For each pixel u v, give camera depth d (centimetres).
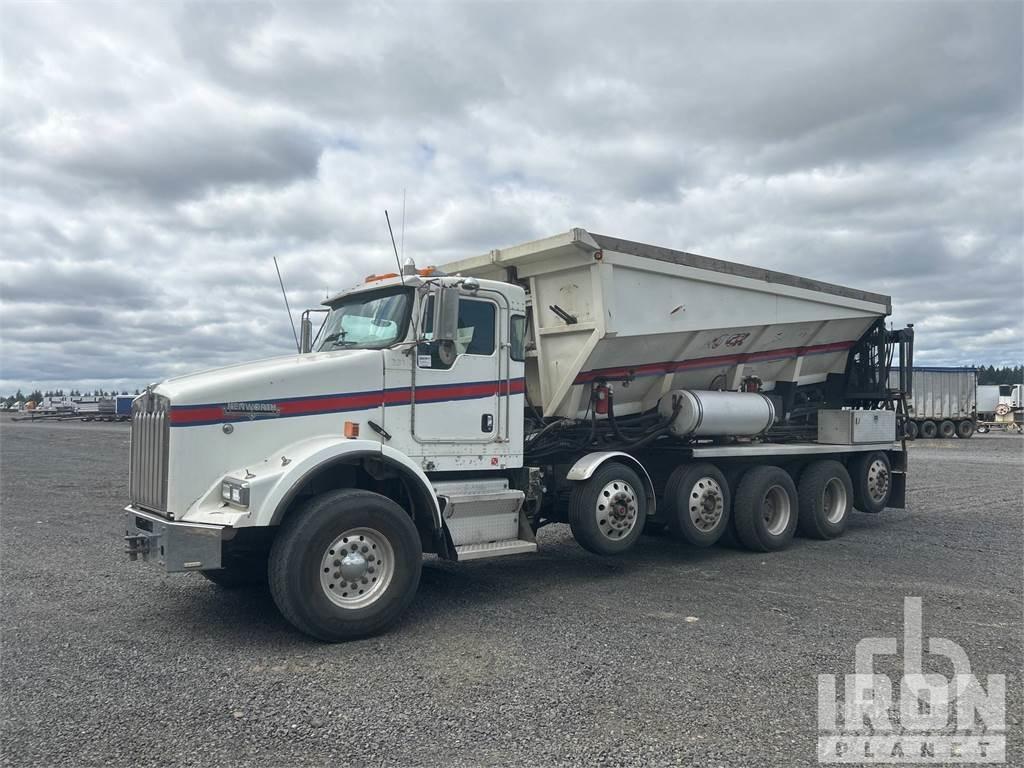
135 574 784
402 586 582
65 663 509
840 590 712
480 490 693
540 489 767
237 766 361
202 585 738
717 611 637
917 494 1471
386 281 690
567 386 816
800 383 1128
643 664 502
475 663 506
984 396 5112
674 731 398
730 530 924
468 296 695
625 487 782
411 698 445
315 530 547
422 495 626
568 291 815
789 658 513
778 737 391
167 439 564
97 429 4647
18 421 6656
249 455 583
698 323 888
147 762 364
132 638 566
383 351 642
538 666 499
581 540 759
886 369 1155
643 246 813
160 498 571
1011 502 1362
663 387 923
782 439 1057
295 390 601
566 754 372
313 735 394
